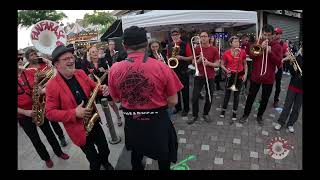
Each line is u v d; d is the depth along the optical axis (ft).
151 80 7.62
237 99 15.96
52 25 13.26
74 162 12.83
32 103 11.36
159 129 8.28
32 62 11.90
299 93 13.88
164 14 18.76
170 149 9.47
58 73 9.25
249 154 12.80
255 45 14.20
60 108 9.37
